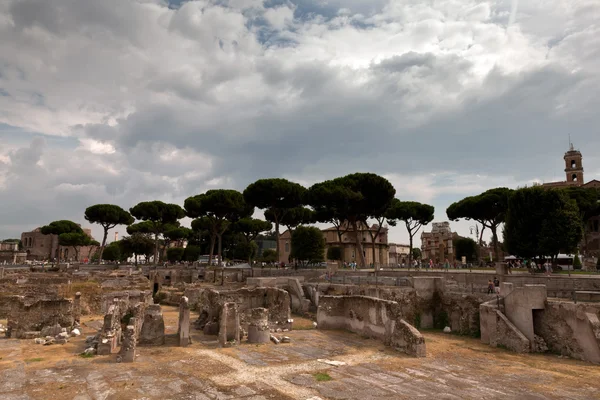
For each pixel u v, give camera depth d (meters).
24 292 41.53
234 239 109.38
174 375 19.33
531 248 49.00
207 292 36.50
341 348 25.92
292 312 45.66
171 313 43.78
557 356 25.19
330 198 65.69
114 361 21.92
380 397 16.53
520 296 27.58
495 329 28.17
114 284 55.06
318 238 71.88
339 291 44.66
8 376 18.86
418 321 36.53
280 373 19.92
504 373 20.78
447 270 55.19
